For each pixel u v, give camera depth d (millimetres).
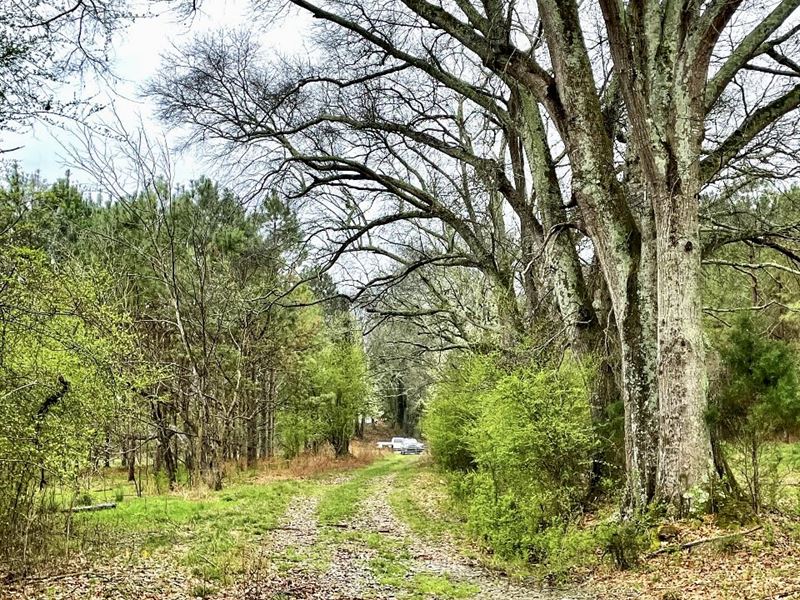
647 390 9820
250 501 18062
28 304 8578
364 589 8258
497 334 16906
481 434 12367
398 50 15281
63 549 9789
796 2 10148
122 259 22375
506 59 11305
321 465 31828
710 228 12938
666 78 9578
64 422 9797
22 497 9898
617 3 9312
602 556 8828
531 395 10891
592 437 11023
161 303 23734
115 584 7984
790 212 15180
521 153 18656
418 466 32906
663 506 8969
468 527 12047
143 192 21984
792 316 19422
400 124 16766
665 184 9422
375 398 40719
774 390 8539
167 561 9547
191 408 24750
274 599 7609
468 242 17172
